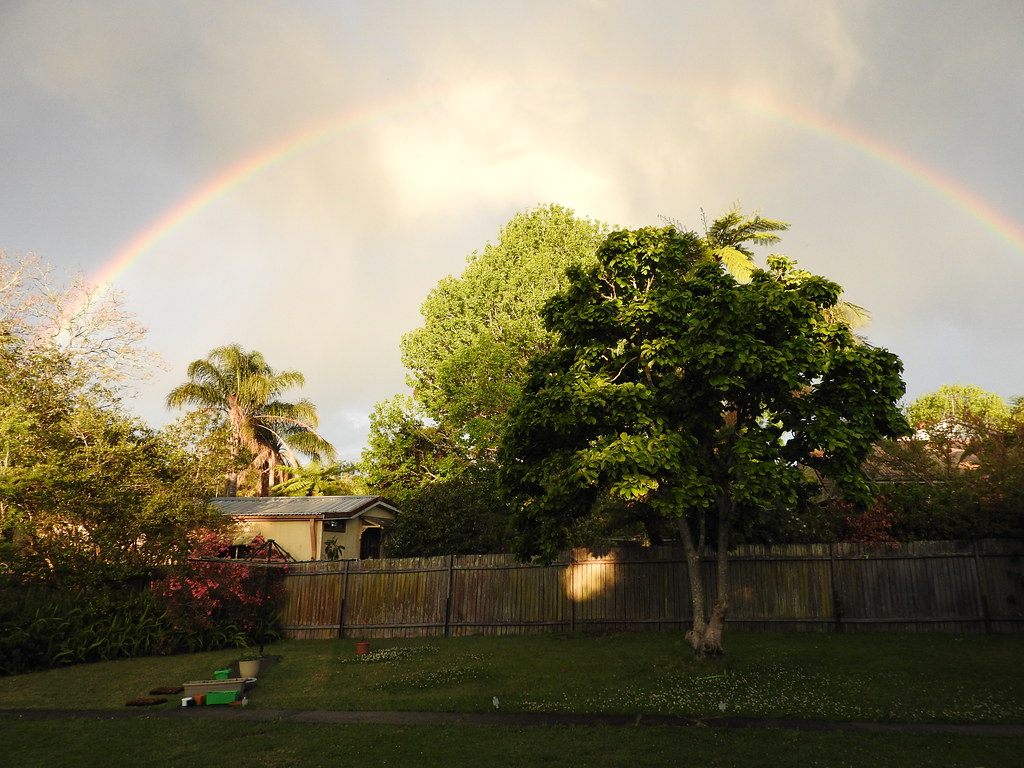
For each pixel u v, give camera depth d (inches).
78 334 932.0
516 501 625.3
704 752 335.6
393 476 1338.6
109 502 803.4
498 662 609.3
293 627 862.5
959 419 837.2
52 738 407.2
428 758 341.4
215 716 454.6
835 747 338.0
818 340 538.6
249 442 1728.6
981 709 403.9
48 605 723.4
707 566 763.4
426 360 1389.0
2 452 815.1
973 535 719.7
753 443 510.0
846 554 728.3
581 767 319.3
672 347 518.3
